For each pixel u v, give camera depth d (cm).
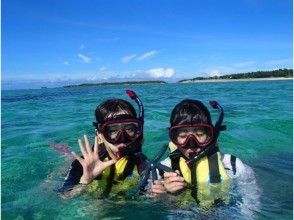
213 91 688
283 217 72
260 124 201
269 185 91
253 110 274
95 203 82
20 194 93
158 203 81
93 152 88
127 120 92
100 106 98
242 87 884
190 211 76
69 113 288
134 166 96
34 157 138
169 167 89
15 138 178
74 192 87
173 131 89
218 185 88
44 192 92
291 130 184
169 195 84
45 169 120
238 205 78
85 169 86
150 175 92
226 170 93
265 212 75
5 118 269
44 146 159
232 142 156
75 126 209
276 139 164
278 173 106
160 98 470
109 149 94
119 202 82
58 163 128
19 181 107
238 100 395
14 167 124
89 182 88
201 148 88
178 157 91
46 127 210
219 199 81
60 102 455
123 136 91
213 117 235
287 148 147
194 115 88
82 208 80
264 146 150
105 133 92
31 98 609
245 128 189
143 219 74
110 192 88
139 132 94
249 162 123
